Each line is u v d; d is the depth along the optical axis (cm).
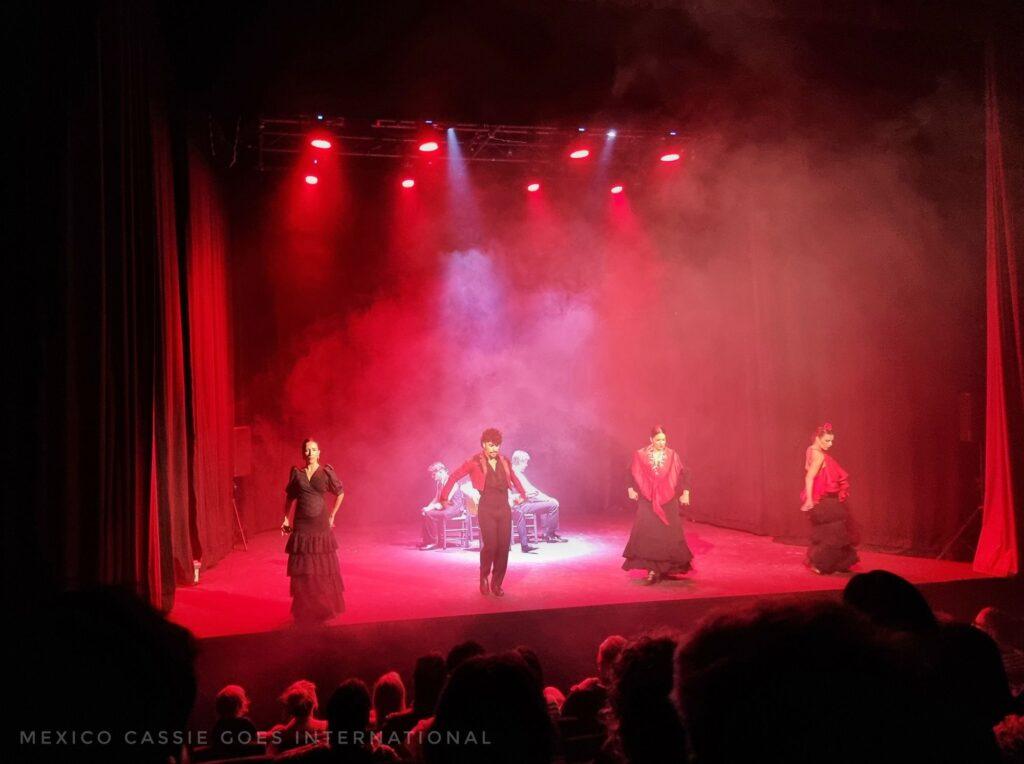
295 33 799
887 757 74
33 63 423
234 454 1047
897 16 800
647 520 754
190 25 764
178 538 760
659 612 681
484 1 816
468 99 880
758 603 89
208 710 587
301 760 249
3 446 394
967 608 750
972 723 86
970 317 870
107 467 521
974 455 875
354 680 314
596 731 340
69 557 458
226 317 1046
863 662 78
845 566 788
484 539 709
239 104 874
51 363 443
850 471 980
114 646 90
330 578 644
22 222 412
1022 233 790
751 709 75
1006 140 793
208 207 936
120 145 561
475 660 136
